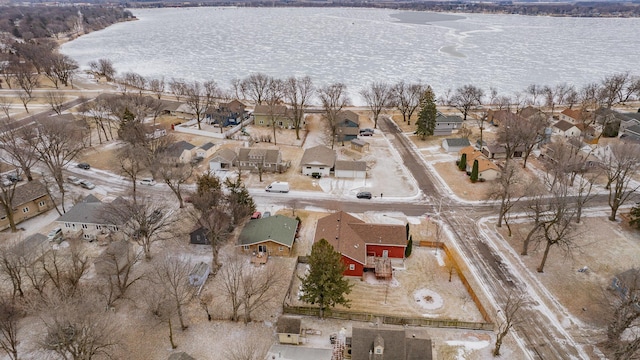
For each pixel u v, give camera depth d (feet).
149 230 169.48
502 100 379.14
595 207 204.23
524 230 187.01
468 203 212.23
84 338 106.01
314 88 455.63
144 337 125.18
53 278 135.95
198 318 133.49
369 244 162.40
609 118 316.60
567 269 159.84
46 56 512.22
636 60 613.11
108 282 145.48
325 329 130.72
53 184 207.92
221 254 165.37
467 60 612.29
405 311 138.62
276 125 332.80
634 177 238.48
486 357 121.08
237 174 240.12
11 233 176.24
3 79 468.34
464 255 168.66
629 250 169.58
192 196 187.01
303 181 233.96
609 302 134.00
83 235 175.83
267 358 116.37
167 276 135.85
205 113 337.31
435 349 123.03
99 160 257.55
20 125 289.33
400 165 258.98
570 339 128.06
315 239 161.99
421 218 197.16
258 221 175.11
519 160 265.54
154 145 244.22
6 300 133.28
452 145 282.15
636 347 109.50
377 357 110.93
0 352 116.67
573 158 227.40
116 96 354.74
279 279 151.64
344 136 299.38
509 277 155.84
